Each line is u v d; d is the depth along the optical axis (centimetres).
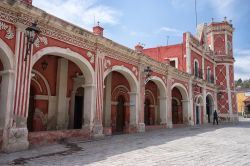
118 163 686
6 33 895
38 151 876
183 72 2331
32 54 977
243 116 5825
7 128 867
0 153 830
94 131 1263
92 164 675
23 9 937
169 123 2058
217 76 3566
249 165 668
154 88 2422
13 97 891
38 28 930
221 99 3509
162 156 791
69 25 1131
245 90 6500
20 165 671
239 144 1084
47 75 1403
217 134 1541
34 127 1319
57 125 1398
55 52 1088
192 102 2544
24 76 938
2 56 905
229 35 3675
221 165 664
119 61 1514
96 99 1297
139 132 1655
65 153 855
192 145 1050
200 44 3069
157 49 2905
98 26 1387
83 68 1276
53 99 1418
